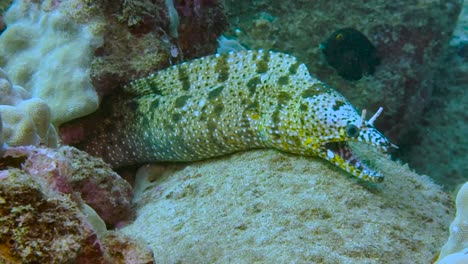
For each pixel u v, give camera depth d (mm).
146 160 1171
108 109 1161
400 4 1435
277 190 989
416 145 1673
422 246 924
